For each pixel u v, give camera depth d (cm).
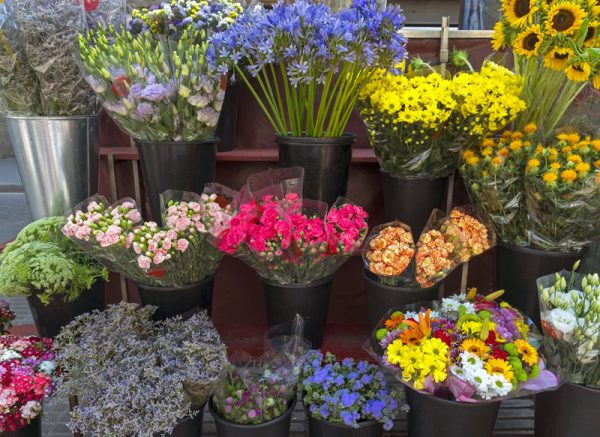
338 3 165
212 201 147
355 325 199
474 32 183
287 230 136
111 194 188
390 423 135
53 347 140
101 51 142
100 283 171
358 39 138
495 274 176
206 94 146
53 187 171
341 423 138
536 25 135
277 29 133
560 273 150
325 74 150
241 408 138
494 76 160
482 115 151
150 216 191
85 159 172
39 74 159
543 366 133
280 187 148
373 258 154
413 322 138
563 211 144
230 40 137
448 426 132
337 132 161
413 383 131
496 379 121
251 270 200
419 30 183
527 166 146
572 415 138
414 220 170
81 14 161
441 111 145
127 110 146
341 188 162
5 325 175
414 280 159
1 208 480
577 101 176
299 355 143
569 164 139
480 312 143
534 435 158
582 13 128
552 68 142
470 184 162
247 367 149
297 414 178
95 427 127
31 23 153
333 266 154
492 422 134
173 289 151
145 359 134
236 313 204
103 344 136
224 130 184
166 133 150
